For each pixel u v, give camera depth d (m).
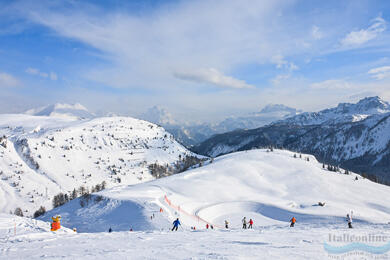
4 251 16.80
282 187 153.88
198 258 12.27
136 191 139.62
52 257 14.21
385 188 153.88
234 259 11.71
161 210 99.06
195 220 94.75
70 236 24.64
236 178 167.88
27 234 25.27
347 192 140.75
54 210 135.62
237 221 97.62
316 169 182.88
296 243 16.23
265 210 111.75
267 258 11.85
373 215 101.44
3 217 40.81
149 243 18.48
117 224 95.06
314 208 108.81
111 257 13.45
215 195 135.75
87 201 132.12
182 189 143.00
